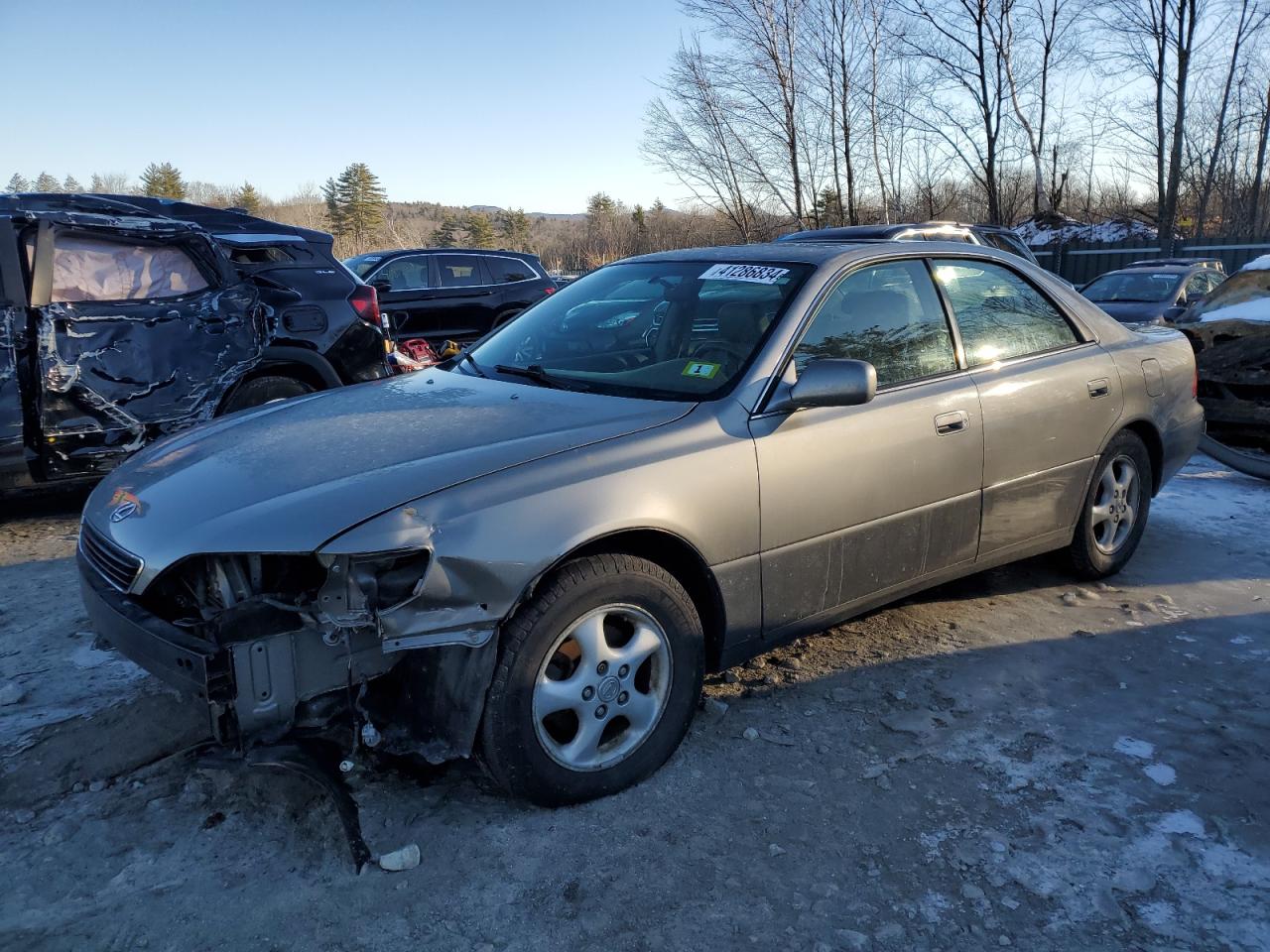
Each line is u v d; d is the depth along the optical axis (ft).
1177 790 9.39
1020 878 8.10
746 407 10.26
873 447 11.09
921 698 11.30
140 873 8.10
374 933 7.43
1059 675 11.93
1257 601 14.44
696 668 9.78
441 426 9.89
